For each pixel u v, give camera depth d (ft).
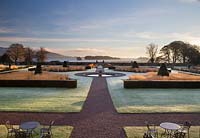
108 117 44.65
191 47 271.49
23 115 45.68
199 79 95.14
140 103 57.47
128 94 70.54
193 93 73.61
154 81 84.23
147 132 34.12
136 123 40.88
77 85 89.76
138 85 83.76
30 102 57.77
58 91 75.56
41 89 79.92
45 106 53.31
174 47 282.15
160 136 34.86
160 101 60.18
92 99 62.03
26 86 85.76
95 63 247.50
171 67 221.05
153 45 311.06
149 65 249.34
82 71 164.55
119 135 34.94
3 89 79.77
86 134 35.19
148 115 46.26
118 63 248.73
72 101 59.21
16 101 59.00
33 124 34.76
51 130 36.78
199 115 46.47
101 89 79.71
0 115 45.55
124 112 48.32
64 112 48.08
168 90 79.56
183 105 55.52
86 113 47.55
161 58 295.48
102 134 35.27
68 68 168.45
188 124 35.09
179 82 84.58
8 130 34.17
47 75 107.96
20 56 281.13
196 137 34.50
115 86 87.40
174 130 34.24
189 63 252.83
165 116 45.60
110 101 59.52
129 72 157.79
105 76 126.31
